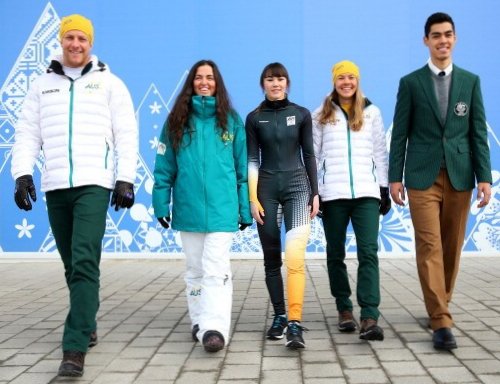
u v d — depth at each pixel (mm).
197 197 3783
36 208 7695
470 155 3963
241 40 7605
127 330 4273
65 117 3533
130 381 3152
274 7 7582
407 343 3783
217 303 3711
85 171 3480
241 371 3291
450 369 3246
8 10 7676
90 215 3445
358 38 7531
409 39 7500
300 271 3834
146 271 7004
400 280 6156
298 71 7574
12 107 7684
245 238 7695
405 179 3996
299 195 3971
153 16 7648
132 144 3627
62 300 5406
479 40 7469
